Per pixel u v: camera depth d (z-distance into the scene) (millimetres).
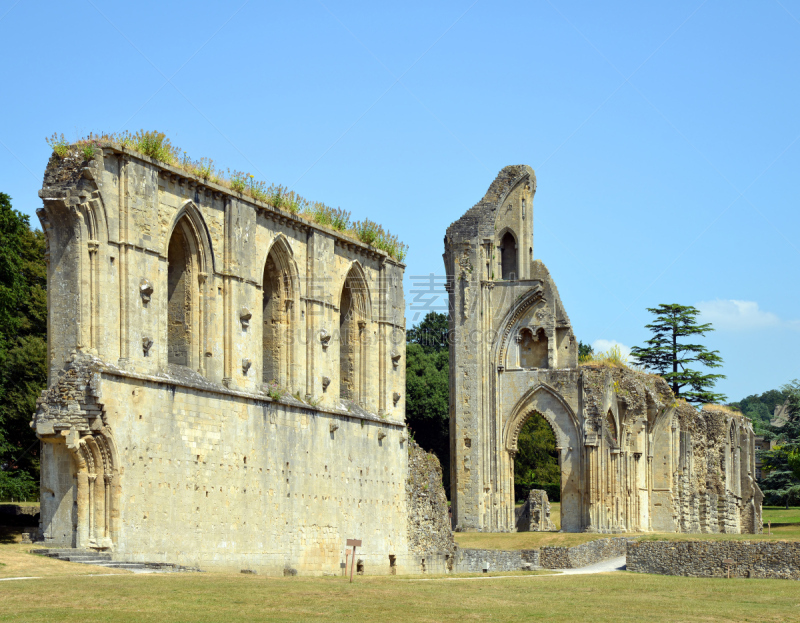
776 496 134750
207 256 59438
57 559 47906
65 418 50219
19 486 67188
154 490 53688
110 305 52188
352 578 54531
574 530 102750
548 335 106062
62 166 52000
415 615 40188
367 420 73312
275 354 66562
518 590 54000
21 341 72312
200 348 59062
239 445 60344
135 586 42250
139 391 53031
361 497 72062
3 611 36156
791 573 67688
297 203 67562
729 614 45938
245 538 60344
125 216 53000
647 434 115375
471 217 106750
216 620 36438
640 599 51656
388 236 77875
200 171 58969
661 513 115812
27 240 77000
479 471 103438
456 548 81250
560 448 104000
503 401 105688
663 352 152500
